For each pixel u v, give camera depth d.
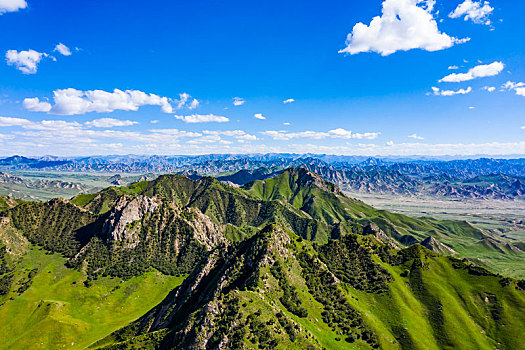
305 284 158.38
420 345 137.38
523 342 140.75
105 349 138.50
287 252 171.75
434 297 168.88
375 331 141.88
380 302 165.88
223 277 157.75
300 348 112.06
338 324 140.75
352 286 175.00
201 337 112.00
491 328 151.25
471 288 175.12
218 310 121.06
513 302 160.88
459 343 141.12
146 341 135.62
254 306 122.38
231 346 106.44
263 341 109.25
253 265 157.50
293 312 135.25
